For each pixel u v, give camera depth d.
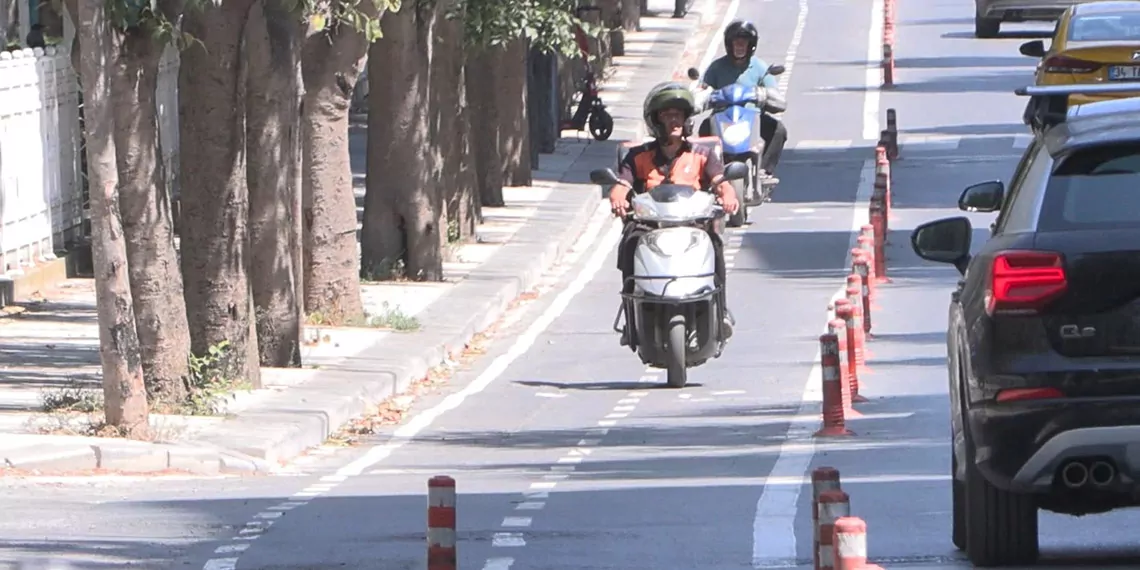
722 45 158.12
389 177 73.81
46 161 71.50
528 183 100.44
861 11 171.38
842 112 123.50
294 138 57.22
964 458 27.95
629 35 158.25
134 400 44.09
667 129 52.50
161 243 47.56
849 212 89.81
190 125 51.31
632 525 34.16
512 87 98.44
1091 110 28.72
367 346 59.91
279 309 56.06
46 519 35.38
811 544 31.75
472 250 81.50
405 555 31.28
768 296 70.31
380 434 49.06
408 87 73.44
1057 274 25.75
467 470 42.62
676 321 51.91
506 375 58.12
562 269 81.44
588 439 46.66
